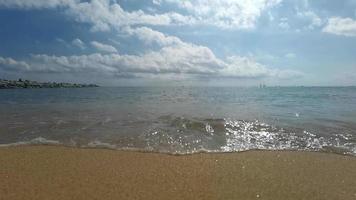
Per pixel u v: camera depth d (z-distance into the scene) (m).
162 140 10.58
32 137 10.94
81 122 14.28
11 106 24.70
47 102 30.75
